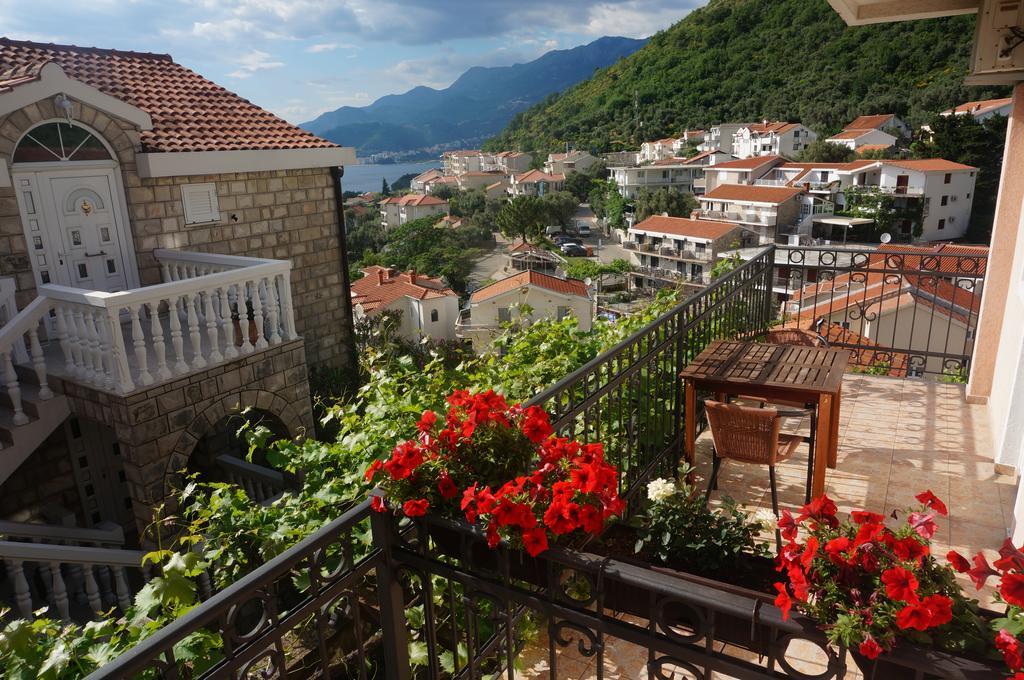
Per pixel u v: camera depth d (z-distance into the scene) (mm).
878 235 59219
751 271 6109
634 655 3084
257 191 10938
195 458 9305
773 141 84312
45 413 7359
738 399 4961
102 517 8984
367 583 3545
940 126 61250
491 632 3225
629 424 3756
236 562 3717
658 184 91312
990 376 5609
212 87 12141
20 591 5070
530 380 4781
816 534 1654
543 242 88250
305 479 4094
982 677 1374
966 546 3701
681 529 2803
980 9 4438
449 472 2186
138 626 2990
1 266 8094
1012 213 5242
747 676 1702
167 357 8125
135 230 9422
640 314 6004
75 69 10680
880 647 1439
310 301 12008
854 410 5648
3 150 7883
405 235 81812
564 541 2074
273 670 3400
